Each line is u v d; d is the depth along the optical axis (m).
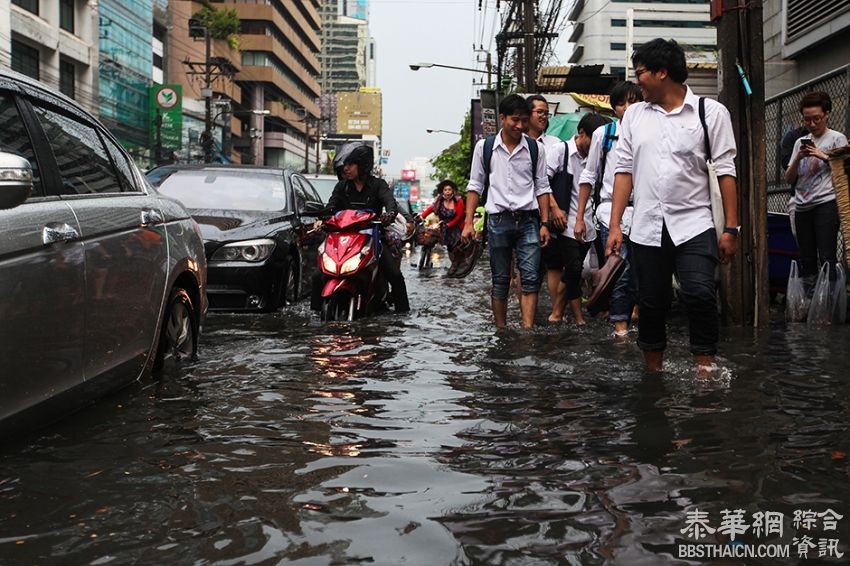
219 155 60.62
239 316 7.69
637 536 2.32
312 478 2.83
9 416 2.95
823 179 7.51
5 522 2.42
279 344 5.84
